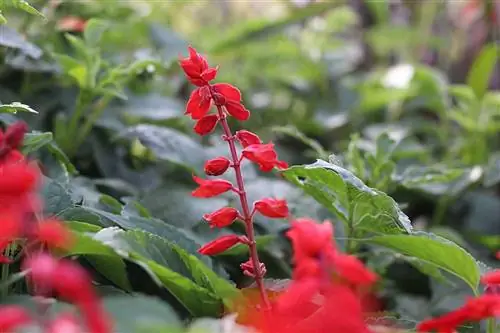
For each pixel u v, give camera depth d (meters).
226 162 0.64
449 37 1.63
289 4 1.54
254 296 0.66
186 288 0.65
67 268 0.50
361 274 0.52
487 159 1.20
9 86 0.96
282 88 1.44
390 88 1.28
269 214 0.63
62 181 0.76
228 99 0.65
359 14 1.67
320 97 1.40
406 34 1.49
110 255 0.65
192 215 0.80
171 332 0.54
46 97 0.96
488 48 1.20
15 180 0.52
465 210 1.09
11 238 0.57
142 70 0.93
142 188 0.94
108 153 0.95
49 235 0.54
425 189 1.00
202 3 1.80
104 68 0.97
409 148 1.11
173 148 0.87
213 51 1.31
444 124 1.29
